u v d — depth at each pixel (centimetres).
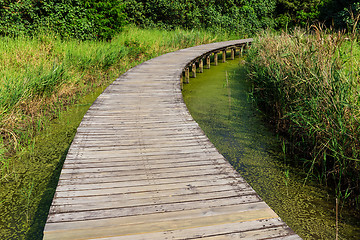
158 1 1706
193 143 355
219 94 756
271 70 570
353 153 319
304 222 291
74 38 995
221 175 280
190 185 262
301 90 459
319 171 388
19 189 347
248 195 247
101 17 1082
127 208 229
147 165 299
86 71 821
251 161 417
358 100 345
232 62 1302
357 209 311
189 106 659
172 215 221
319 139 389
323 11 1819
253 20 2103
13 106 482
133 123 419
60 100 652
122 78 699
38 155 430
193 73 977
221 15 1986
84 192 250
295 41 573
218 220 215
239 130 527
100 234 200
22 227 284
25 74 593
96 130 392
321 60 422
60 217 217
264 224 211
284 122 505
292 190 348
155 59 973
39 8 938
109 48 991
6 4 852
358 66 372
